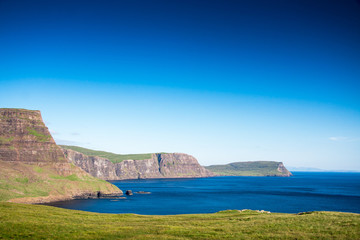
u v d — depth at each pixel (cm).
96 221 5247
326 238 3338
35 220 4728
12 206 6294
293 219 4731
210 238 3553
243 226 4312
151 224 4894
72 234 3853
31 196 16425
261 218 5244
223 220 5262
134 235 3819
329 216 4828
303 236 3466
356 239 3256
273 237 3475
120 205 15588
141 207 14712
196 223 4922
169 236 3706
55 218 5212
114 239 3600
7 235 3606
